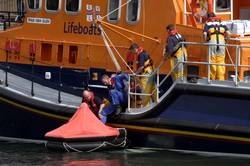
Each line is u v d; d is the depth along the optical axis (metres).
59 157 41.03
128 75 43.22
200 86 40.62
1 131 46.34
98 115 43.47
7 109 45.56
